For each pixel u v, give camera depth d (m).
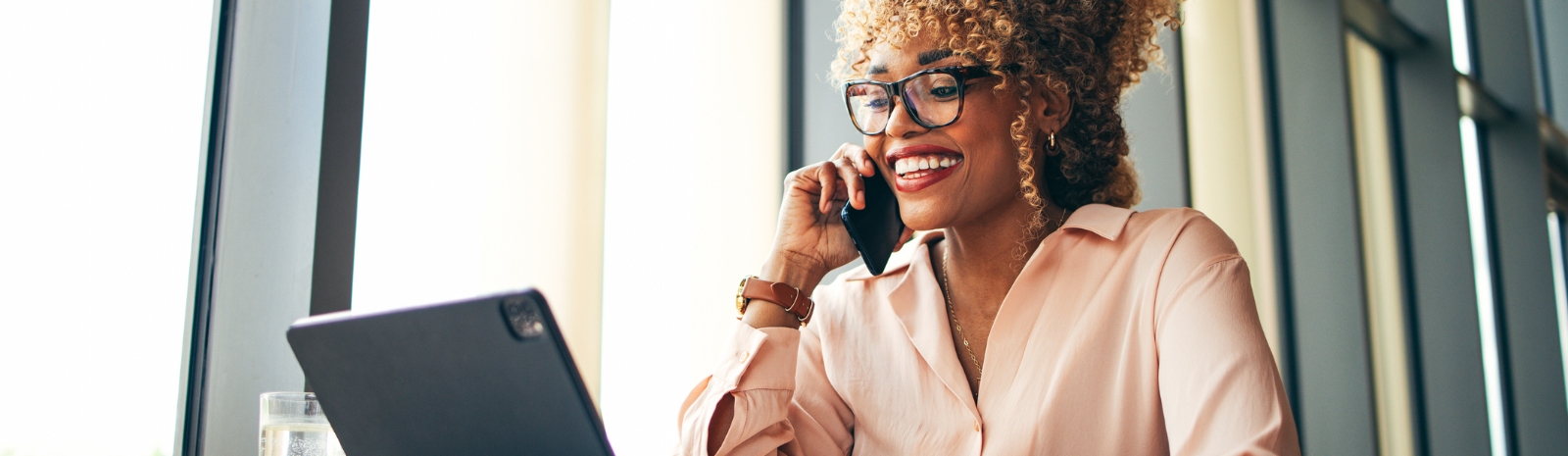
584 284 1.91
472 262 1.76
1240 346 0.97
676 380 2.30
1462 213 3.58
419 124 1.71
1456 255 3.57
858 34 1.29
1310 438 3.07
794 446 1.21
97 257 1.35
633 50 2.27
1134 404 1.09
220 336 1.44
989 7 1.19
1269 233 3.10
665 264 2.29
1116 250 1.17
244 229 1.47
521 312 0.71
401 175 1.67
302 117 1.51
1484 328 4.04
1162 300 1.07
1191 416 0.98
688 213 2.37
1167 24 1.39
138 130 1.40
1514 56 4.26
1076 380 1.11
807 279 1.31
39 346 1.29
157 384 1.40
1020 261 1.23
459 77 1.78
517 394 0.75
